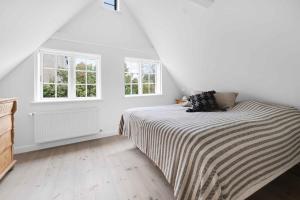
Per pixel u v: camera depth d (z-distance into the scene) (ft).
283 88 7.45
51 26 7.86
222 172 3.68
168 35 10.05
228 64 8.66
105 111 11.09
